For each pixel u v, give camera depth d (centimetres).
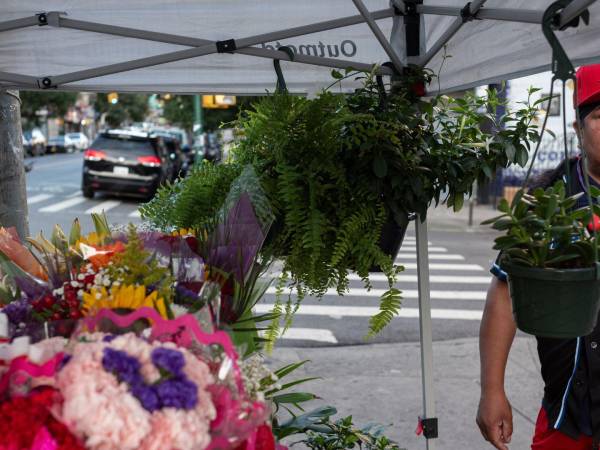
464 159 237
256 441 139
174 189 236
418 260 266
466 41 258
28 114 4328
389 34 293
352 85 297
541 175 221
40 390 116
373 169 214
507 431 214
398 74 256
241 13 274
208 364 133
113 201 1803
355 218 213
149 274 159
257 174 218
